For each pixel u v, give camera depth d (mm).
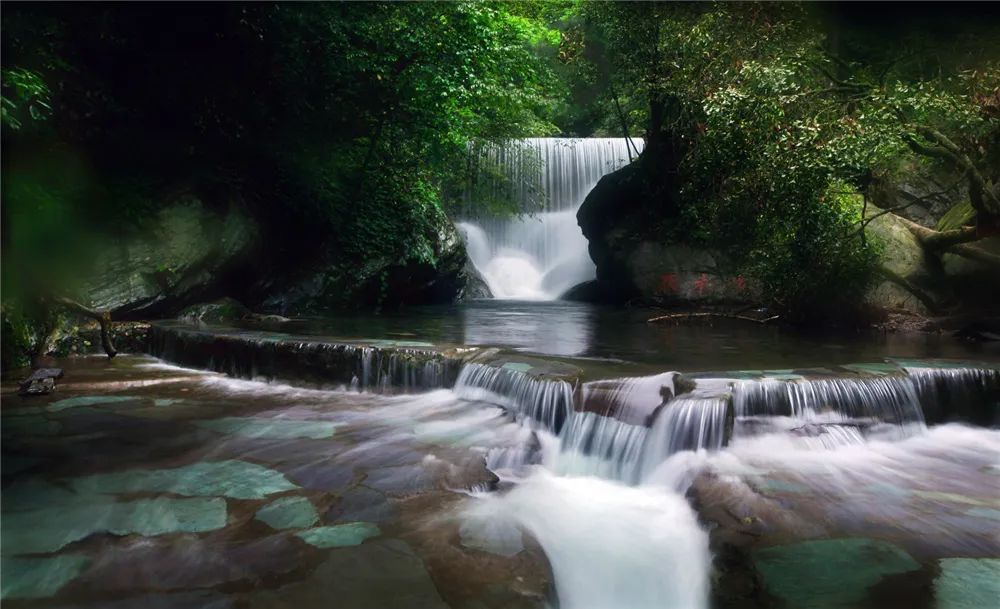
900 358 6473
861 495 3744
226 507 3371
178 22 8906
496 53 12883
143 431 4762
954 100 7781
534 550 3006
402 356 6160
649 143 16047
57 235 8008
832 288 9906
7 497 3465
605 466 4457
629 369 5754
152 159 9602
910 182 11883
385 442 4547
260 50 9867
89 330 8117
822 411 4980
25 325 7406
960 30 10859
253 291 11234
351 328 9297
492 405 5430
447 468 4027
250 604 2455
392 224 13703
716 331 9422
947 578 2773
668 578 3010
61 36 7605
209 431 4777
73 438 4555
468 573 2746
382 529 3152
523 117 18812
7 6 6934
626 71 14828
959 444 4910
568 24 20391
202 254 9469
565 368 5453
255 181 11359
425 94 12094
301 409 5512
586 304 15484
